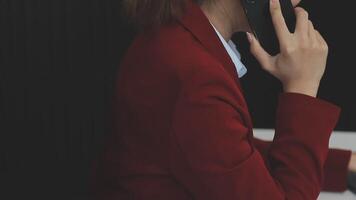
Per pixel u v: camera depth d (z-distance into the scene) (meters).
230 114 1.47
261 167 1.50
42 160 3.43
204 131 1.46
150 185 1.56
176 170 1.51
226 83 1.47
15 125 3.37
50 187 3.48
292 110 1.59
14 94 3.32
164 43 1.53
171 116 1.49
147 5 1.56
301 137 1.58
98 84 3.33
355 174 1.96
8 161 3.42
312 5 3.11
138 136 1.56
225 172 1.46
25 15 3.23
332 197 1.93
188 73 1.47
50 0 3.22
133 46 1.61
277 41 1.62
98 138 3.39
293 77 1.61
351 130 3.25
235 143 1.46
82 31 3.26
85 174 3.46
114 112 1.64
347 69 3.19
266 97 3.25
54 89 3.33
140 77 1.55
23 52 3.27
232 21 1.66
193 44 1.52
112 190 1.66
